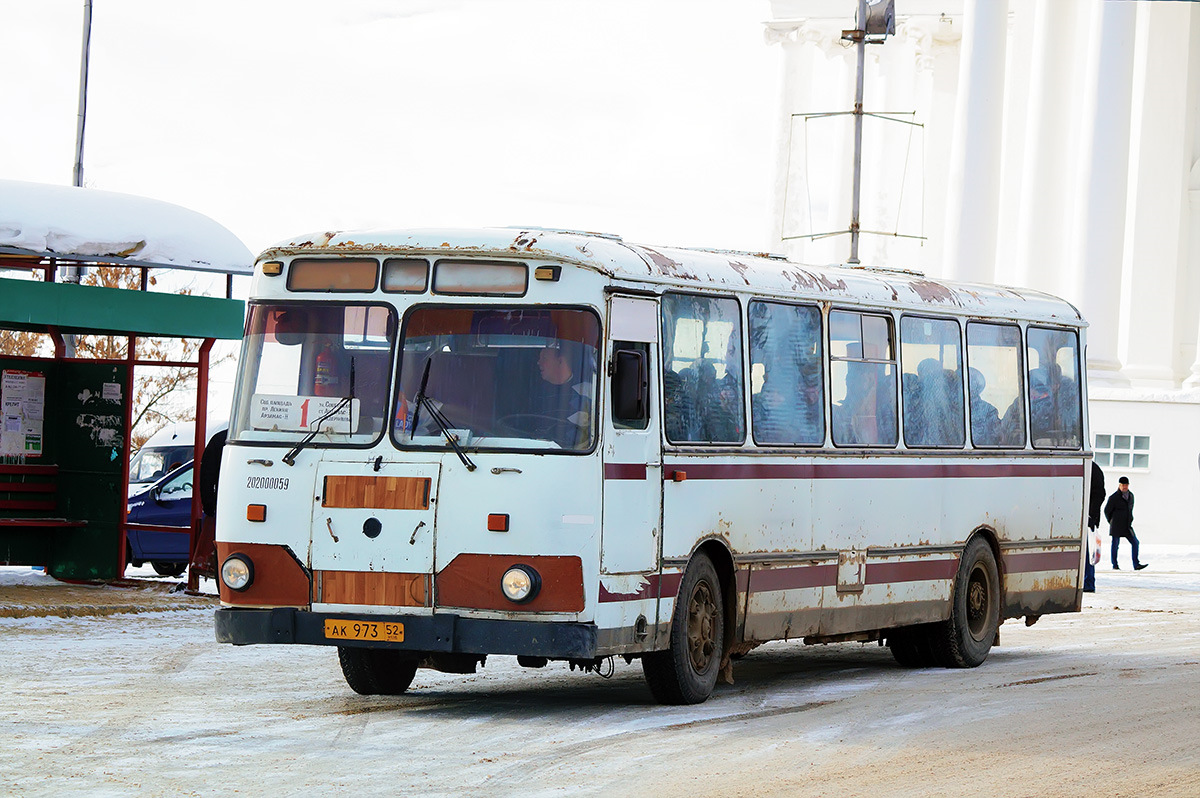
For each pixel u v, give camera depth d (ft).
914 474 76.84
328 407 59.11
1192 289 229.66
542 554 56.44
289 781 46.16
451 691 67.36
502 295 58.13
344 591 58.03
